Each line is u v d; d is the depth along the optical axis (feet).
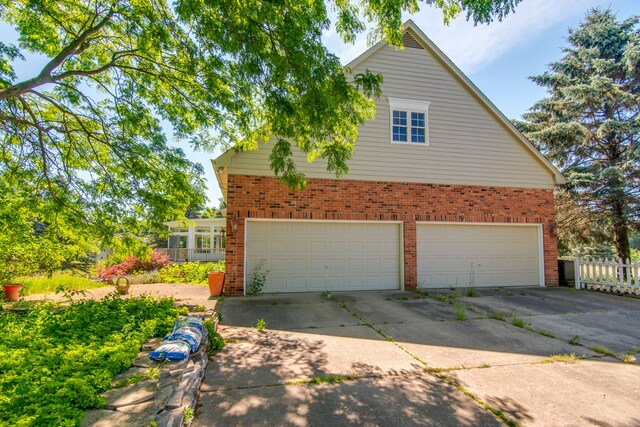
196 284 43.83
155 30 19.74
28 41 22.07
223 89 22.93
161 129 27.22
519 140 39.91
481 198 38.55
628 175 46.88
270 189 33.19
